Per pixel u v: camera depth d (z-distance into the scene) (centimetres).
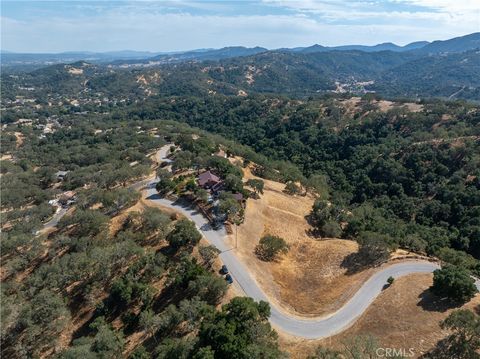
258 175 12912
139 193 9550
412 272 6775
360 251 7638
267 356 4247
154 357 4903
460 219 11819
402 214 13038
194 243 7212
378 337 4978
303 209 10225
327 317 5794
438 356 4431
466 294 5316
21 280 7094
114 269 6694
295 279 7019
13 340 5528
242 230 8075
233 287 6284
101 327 5306
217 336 4412
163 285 6303
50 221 9675
